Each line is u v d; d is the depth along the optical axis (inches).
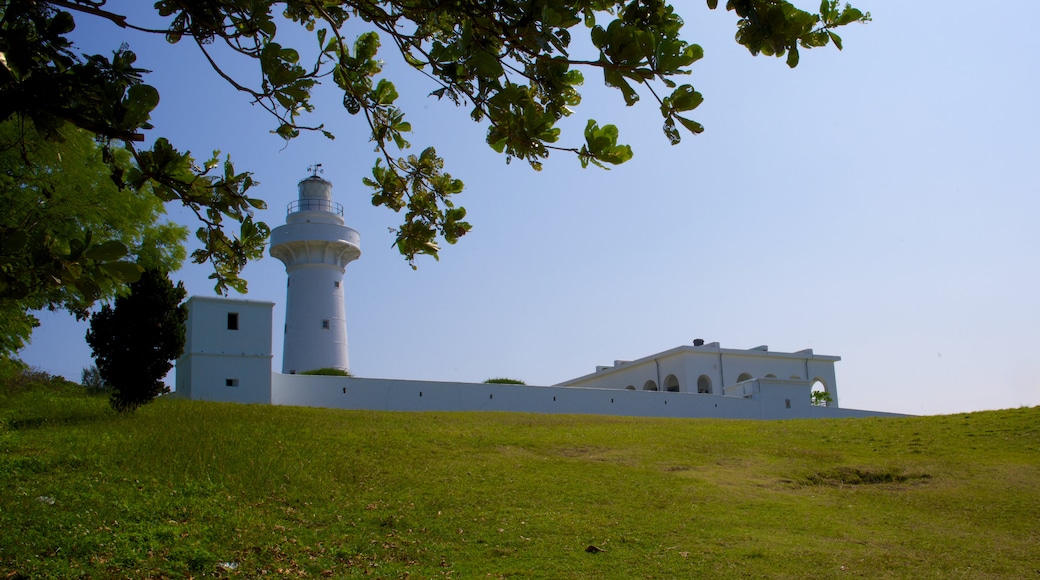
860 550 436.5
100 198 684.7
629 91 157.2
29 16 155.4
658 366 1881.2
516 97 174.6
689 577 378.9
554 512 513.3
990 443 772.0
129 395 794.8
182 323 833.5
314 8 212.2
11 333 521.7
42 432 673.0
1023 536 475.8
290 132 204.2
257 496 512.1
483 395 1326.3
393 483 580.1
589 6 183.8
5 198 550.0
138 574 355.9
